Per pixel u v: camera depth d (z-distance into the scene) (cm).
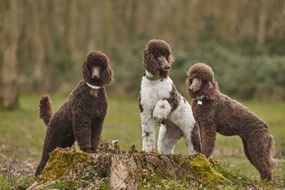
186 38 4553
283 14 4441
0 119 2938
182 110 1191
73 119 1159
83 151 1153
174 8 4684
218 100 1266
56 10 4878
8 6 3322
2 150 1959
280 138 2197
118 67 4381
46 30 4778
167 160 1142
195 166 1154
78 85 1166
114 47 4822
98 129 1175
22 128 2625
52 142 1217
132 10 4841
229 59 4125
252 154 1278
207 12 4606
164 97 1162
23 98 4181
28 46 4644
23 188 1207
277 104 3709
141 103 1173
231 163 1775
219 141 2314
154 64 1154
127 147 2102
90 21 4916
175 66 4044
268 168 1279
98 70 1137
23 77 4688
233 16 4562
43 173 1129
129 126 2767
